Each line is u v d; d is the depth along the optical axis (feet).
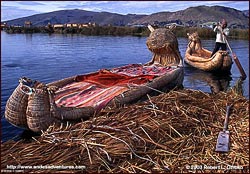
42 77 40.01
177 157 13.58
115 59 57.41
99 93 21.75
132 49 73.31
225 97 23.07
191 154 13.79
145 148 13.89
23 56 59.11
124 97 20.10
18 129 19.17
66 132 15.06
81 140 14.02
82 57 59.06
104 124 15.94
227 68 39.75
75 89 22.80
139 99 21.45
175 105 19.17
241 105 20.99
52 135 14.98
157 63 33.01
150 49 32.73
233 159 13.43
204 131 16.39
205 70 41.19
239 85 32.91
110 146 13.58
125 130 15.17
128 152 13.30
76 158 12.88
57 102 20.20
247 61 51.49
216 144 14.60
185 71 42.09
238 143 14.85
